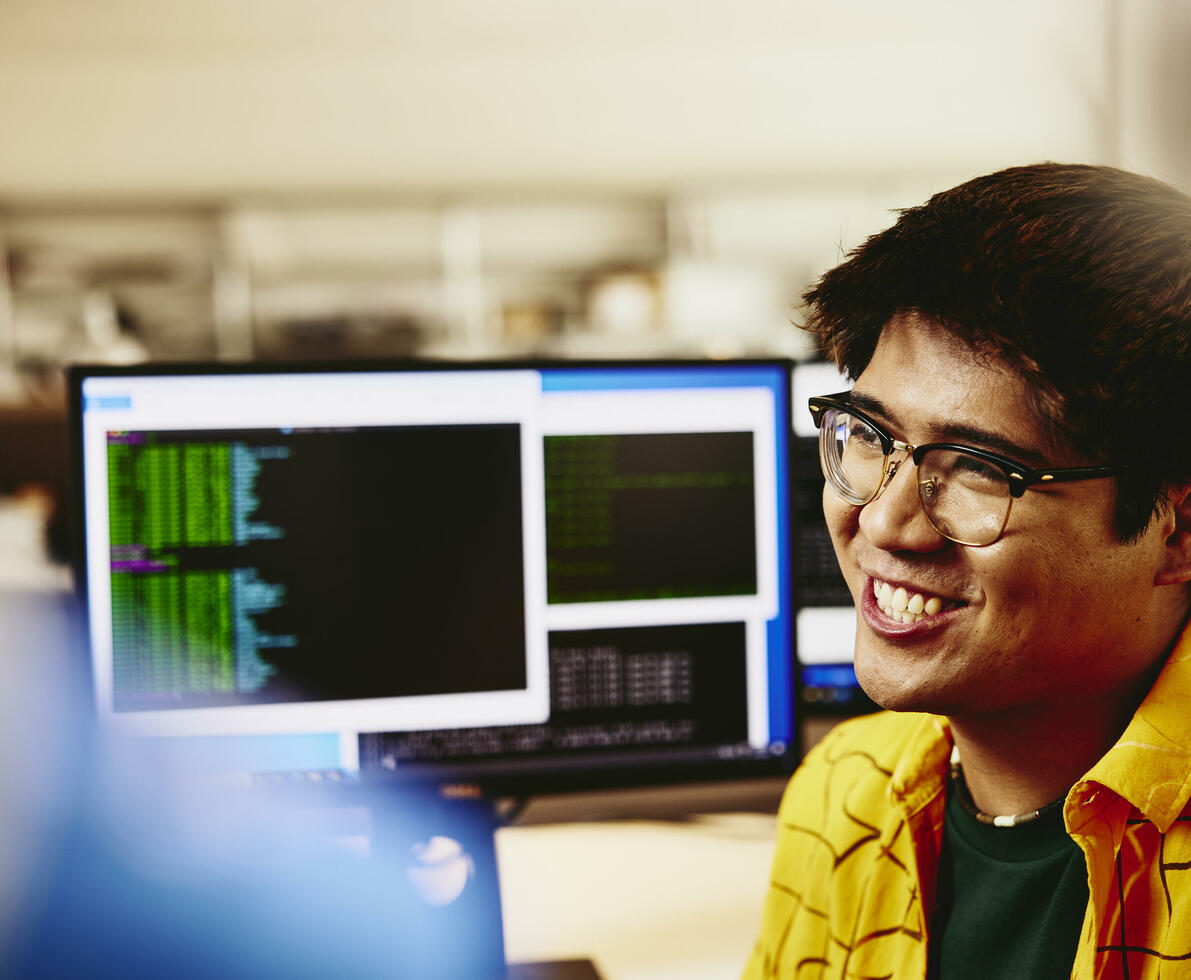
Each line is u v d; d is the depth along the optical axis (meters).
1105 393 0.45
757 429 0.90
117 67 4.25
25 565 1.50
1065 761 0.53
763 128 4.43
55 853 0.63
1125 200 0.49
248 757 0.85
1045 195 0.50
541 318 4.18
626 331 4.17
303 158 4.35
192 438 0.83
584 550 0.88
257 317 4.15
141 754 0.83
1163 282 0.47
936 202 0.53
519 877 0.95
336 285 4.15
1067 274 0.46
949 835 0.60
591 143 4.42
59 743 0.71
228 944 0.64
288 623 0.85
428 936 0.77
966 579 0.48
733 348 4.14
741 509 0.90
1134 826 0.48
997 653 0.48
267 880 0.67
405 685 0.86
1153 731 0.48
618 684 0.89
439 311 4.19
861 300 0.53
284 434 0.84
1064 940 0.51
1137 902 0.48
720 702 0.90
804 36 4.37
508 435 0.87
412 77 4.35
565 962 0.79
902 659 0.51
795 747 0.91
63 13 4.11
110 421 0.82
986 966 0.55
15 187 4.27
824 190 4.31
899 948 0.60
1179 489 0.47
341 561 0.85
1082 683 0.49
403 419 0.86
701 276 4.22
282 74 4.31
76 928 0.62
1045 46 4.17
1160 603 0.49
